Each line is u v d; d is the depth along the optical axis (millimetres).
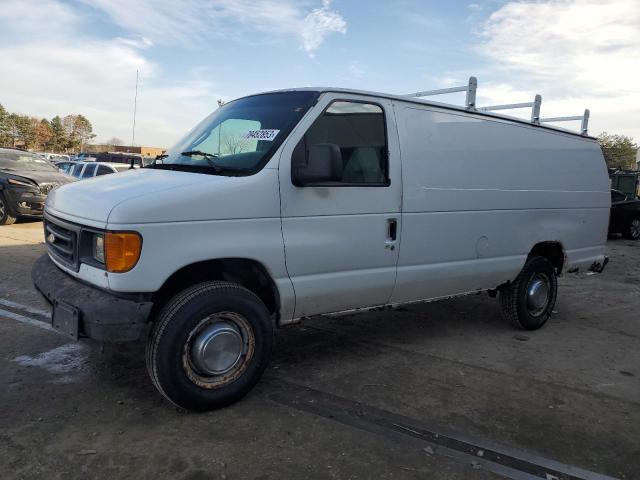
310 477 2881
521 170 5539
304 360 4660
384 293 4438
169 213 3268
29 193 12047
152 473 2861
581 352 5285
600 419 3760
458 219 4887
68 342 4723
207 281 3596
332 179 3566
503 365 4781
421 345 5238
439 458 3133
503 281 5520
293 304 3898
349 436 3334
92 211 3336
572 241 6277
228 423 3432
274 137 3811
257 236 3615
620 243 15422
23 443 3102
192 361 3436
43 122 90750
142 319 3219
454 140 4879
